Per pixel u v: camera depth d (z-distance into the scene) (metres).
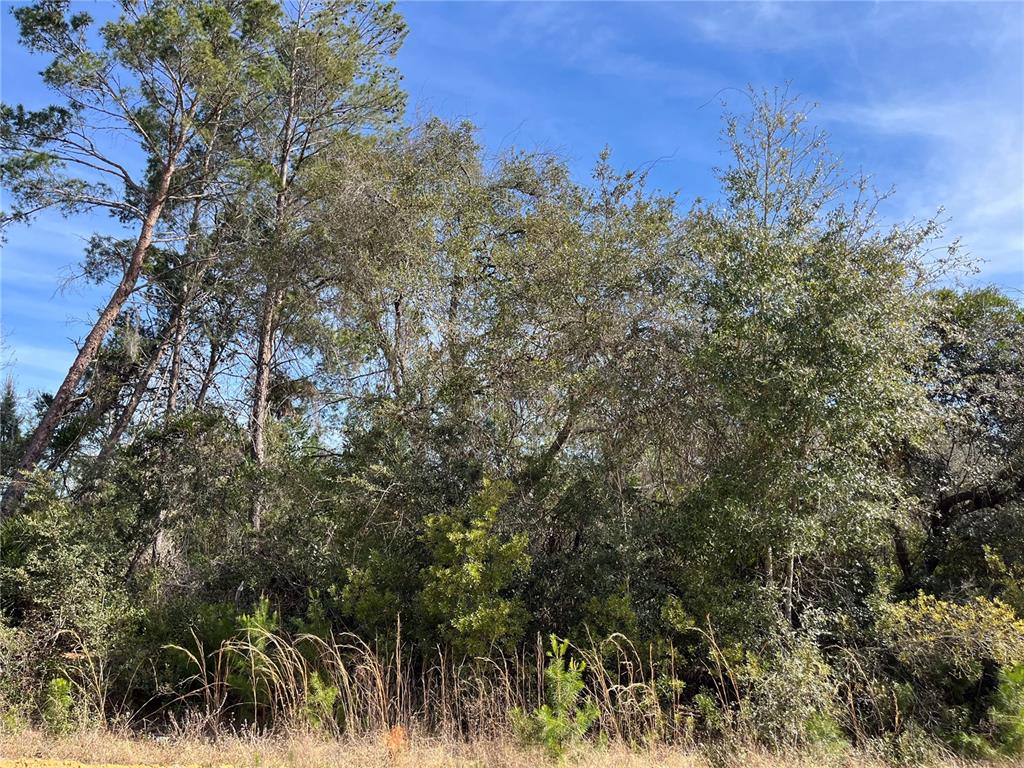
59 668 9.34
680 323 10.18
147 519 12.73
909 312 8.58
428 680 8.59
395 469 10.82
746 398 8.46
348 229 14.07
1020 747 6.64
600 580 9.41
